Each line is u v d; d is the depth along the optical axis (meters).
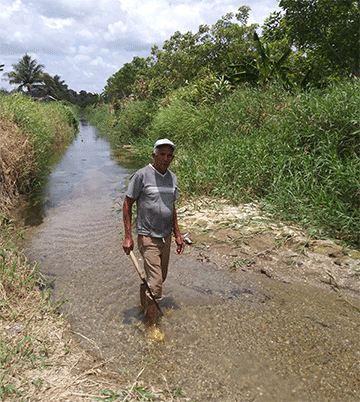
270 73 11.02
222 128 8.81
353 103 5.97
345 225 4.48
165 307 3.28
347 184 4.86
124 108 21.53
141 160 12.38
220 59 27.19
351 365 2.47
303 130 6.43
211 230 5.08
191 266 4.16
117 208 6.64
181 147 9.78
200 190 6.74
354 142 5.64
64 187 8.47
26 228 5.61
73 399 2.10
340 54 12.67
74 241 5.03
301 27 12.76
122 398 2.13
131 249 2.93
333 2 11.84
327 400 2.17
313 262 4.01
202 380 2.35
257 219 5.21
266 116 8.06
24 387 2.19
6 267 3.80
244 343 2.74
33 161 8.76
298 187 5.45
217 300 3.40
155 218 2.87
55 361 2.47
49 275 3.97
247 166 6.41
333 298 3.38
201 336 2.84
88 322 3.04
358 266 3.81
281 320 3.04
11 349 2.54
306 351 2.63
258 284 3.70
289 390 2.26
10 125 8.91
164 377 2.37
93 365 2.48
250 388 2.28
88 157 13.48
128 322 3.04
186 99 12.54
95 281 3.83
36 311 3.10
